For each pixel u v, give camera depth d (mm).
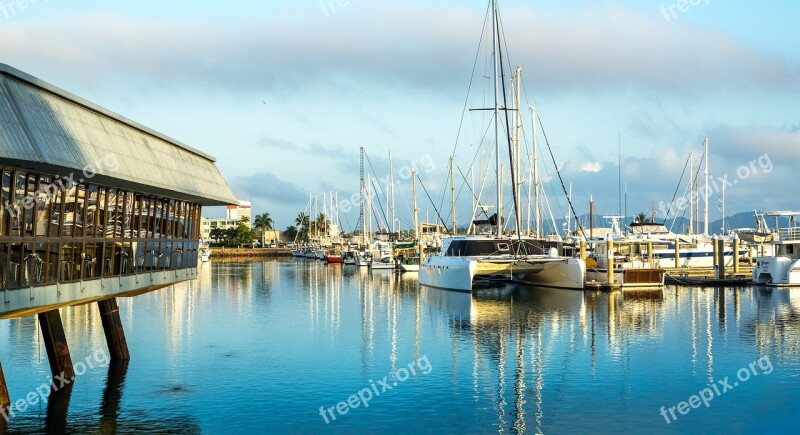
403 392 26422
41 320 26719
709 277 70375
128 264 25344
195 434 21609
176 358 32000
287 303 55062
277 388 26938
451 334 38875
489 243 63125
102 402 24844
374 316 46562
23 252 18844
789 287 62906
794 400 24969
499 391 26500
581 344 35406
